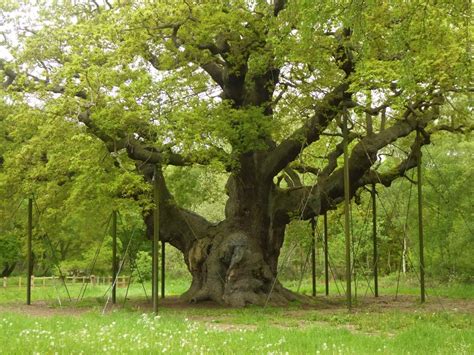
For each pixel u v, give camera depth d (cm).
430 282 4075
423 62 1725
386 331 1491
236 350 1057
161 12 1938
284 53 1980
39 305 2562
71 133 2047
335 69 2256
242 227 2462
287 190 2498
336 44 2030
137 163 2203
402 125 2359
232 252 2380
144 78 1817
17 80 2106
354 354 1034
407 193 4081
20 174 2252
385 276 5041
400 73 1559
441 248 3919
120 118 1869
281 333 1370
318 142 3017
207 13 1962
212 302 2389
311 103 2289
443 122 2672
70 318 1733
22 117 2056
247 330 1464
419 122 2372
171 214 2519
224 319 1811
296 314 1969
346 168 2073
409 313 1928
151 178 2369
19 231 3067
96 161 1964
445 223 3809
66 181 2252
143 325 1492
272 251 2500
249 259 2372
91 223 2927
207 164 2066
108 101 1848
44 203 2403
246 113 2070
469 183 3781
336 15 1273
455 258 3841
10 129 2491
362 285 4219
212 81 2514
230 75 2173
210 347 1074
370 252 5269
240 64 2133
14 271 6956
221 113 2041
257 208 2456
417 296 2992
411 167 2584
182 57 2105
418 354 1066
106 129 1900
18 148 2422
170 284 4975
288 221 2503
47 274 6581
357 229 4862
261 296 2362
